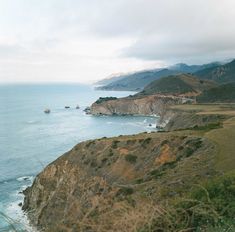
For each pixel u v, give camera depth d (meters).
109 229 6.70
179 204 9.70
